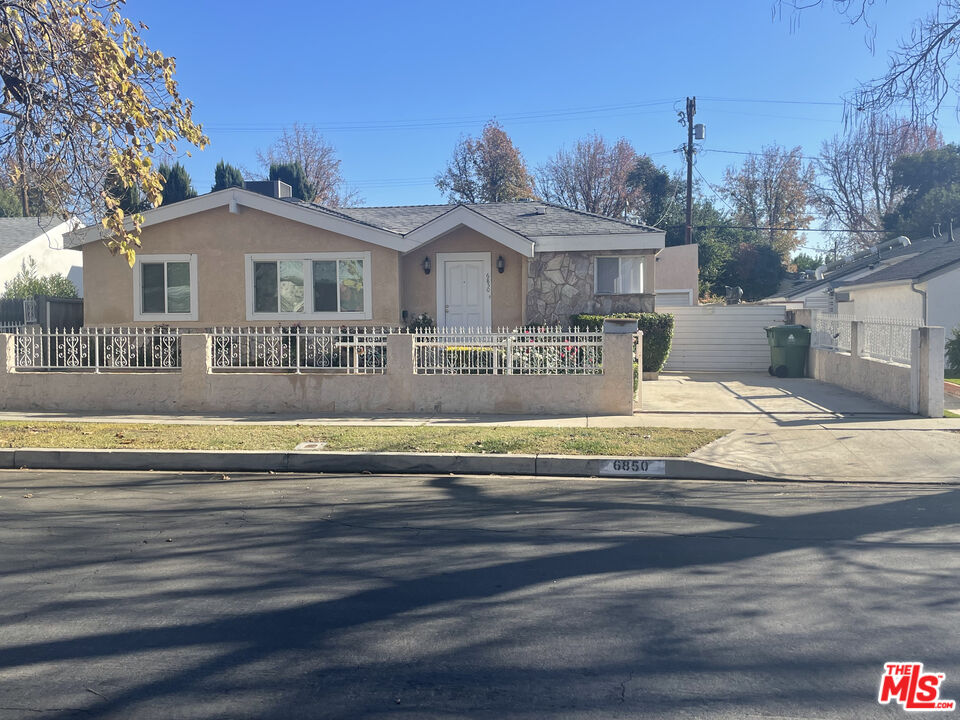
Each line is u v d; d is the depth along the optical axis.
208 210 17.92
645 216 49.38
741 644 4.53
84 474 9.71
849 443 10.48
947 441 10.50
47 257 28.12
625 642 4.57
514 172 51.12
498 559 6.13
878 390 13.96
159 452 10.12
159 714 3.79
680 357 20.77
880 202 37.72
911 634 4.65
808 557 6.14
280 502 8.11
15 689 4.04
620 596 5.31
